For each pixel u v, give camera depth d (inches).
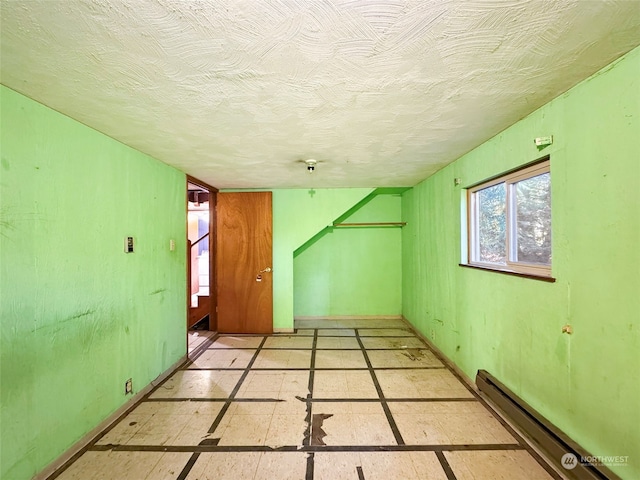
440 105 65.8
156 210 106.6
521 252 83.7
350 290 194.9
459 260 111.5
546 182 73.6
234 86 56.3
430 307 142.4
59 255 67.4
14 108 57.6
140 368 96.4
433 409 88.4
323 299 194.9
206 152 98.2
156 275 106.3
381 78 54.0
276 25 40.2
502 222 93.2
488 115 71.7
